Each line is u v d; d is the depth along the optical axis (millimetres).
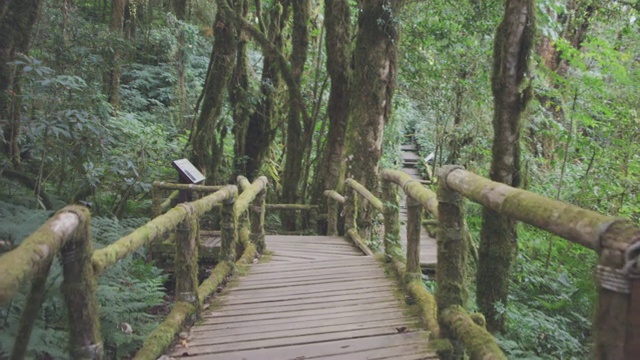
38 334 2777
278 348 3291
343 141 9328
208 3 16484
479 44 10125
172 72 16094
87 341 2074
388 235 5297
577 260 6980
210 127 9750
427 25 9828
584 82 7152
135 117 12984
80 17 14078
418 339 3385
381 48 8156
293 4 10250
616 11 10820
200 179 7617
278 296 4418
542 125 8961
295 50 10336
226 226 5016
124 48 11164
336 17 9086
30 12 6164
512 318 4254
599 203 8023
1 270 1373
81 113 5863
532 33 4359
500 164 4477
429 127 16797
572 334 4691
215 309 4090
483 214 4355
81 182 7039
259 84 10898
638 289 1235
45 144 5910
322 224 9594
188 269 3709
